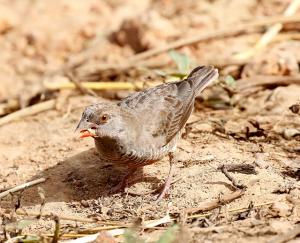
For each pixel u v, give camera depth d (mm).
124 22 18594
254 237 10180
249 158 12641
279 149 13109
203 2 19797
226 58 16844
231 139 13617
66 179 12688
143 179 12305
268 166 12281
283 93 15320
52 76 17641
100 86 16438
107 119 11406
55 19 19891
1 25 19531
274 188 11523
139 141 11672
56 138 14352
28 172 13070
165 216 10938
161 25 18297
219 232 10375
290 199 11148
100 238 10477
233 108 15305
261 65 16391
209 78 13266
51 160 13398
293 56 16484
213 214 10945
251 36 18250
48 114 15773
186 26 18750
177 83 12945
